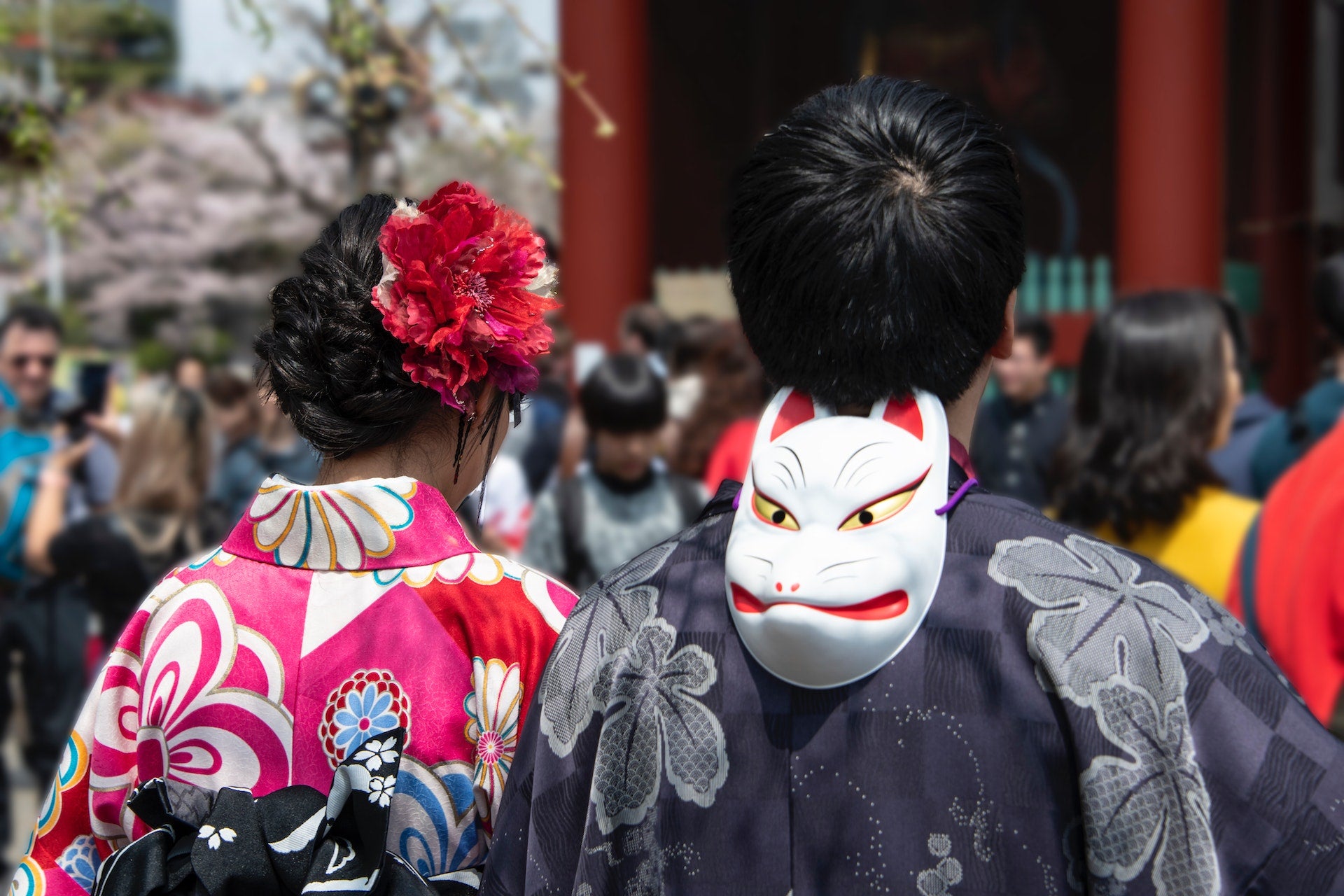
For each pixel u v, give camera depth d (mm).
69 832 1947
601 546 4871
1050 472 3359
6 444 6117
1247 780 1349
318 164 24359
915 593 1396
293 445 6203
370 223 1986
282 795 1802
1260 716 1372
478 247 1927
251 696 1845
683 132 16750
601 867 1502
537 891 1562
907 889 1354
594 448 5023
